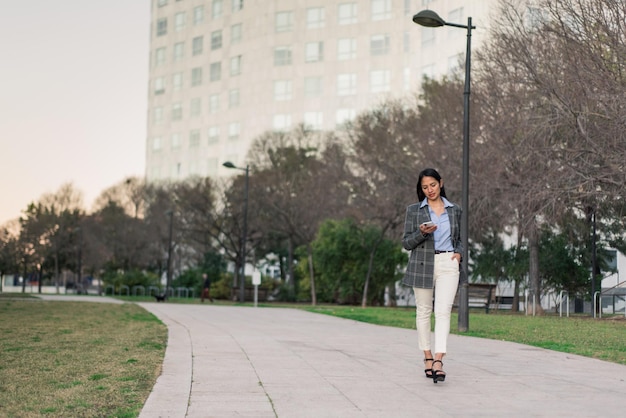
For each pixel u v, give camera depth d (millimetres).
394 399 6645
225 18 81750
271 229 52625
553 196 22516
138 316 20359
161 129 88938
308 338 13070
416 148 33125
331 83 72250
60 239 81125
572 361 9836
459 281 8031
